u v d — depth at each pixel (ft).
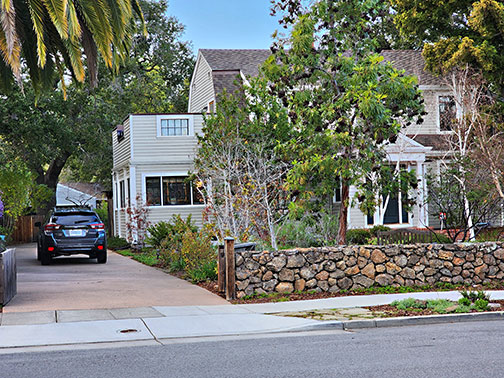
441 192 67.92
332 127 52.24
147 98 155.12
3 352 28.81
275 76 53.36
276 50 53.62
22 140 121.19
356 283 45.91
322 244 65.00
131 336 31.83
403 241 61.87
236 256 43.68
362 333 32.65
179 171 91.20
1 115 113.19
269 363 25.90
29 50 57.36
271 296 43.65
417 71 96.84
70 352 28.71
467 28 96.27
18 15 52.29
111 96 140.67
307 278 45.01
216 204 63.52
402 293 44.60
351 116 54.54
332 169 48.96
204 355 27.71
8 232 106.32
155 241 79.10
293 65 52.37
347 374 23.82
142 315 37.22
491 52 83.87
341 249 45.88
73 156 149.59
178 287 49.24
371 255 46.47
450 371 24.04
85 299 42.86
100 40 50.26
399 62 100.99
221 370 24.85
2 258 40.01
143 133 90.58
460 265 47.88
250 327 33.86
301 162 51.47
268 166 60.90
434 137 92.17
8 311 38.19
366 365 25.22
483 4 83.87
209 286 49.39
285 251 44.88
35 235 123.03
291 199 60.85
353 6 52.24
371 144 50.24
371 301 41.22
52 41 55.98
